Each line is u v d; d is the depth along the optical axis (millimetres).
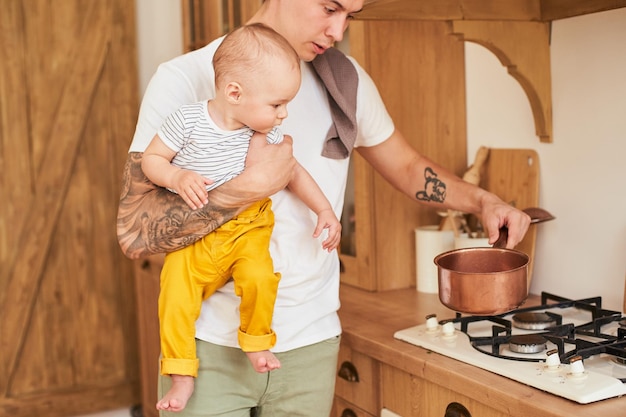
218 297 1514
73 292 3574
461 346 1636
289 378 1567
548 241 2084
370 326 1891
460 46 2305
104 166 3582
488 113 2242
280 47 1346
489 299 1500
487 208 1682
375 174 2254
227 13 3014
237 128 1401
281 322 1540
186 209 1410
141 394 3637
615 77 1853
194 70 1534
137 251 1446
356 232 2324
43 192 3498
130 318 3660
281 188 1419
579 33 1931
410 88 2252
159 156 1404
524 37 1958
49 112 3492
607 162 1894
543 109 2016
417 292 2248
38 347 3543
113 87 3566
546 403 1334
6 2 3398
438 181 1777
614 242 1895
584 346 1505
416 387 1669
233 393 1530
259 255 1427
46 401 3547
